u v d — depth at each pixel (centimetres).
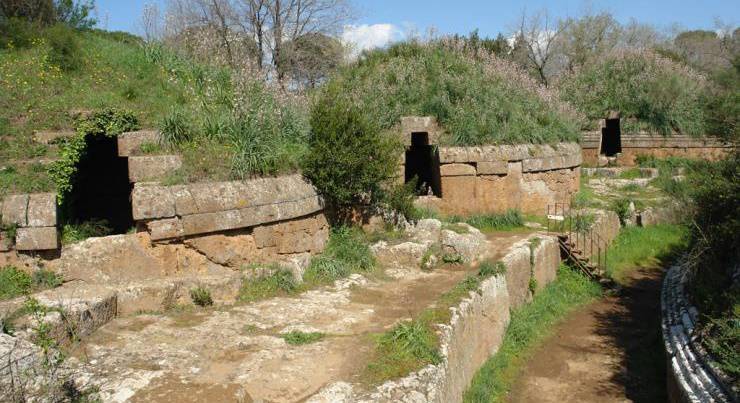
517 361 930
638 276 1441
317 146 967
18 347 525
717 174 1016
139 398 483
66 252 730
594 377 891
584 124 2308
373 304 806
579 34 3722
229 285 780
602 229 1499
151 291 725
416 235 1071
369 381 541
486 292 877
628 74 2455
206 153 886
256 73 1170
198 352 599
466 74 1562
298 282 853
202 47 1364
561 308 1181
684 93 2316
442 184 1385
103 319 670
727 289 836
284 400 508
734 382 630
